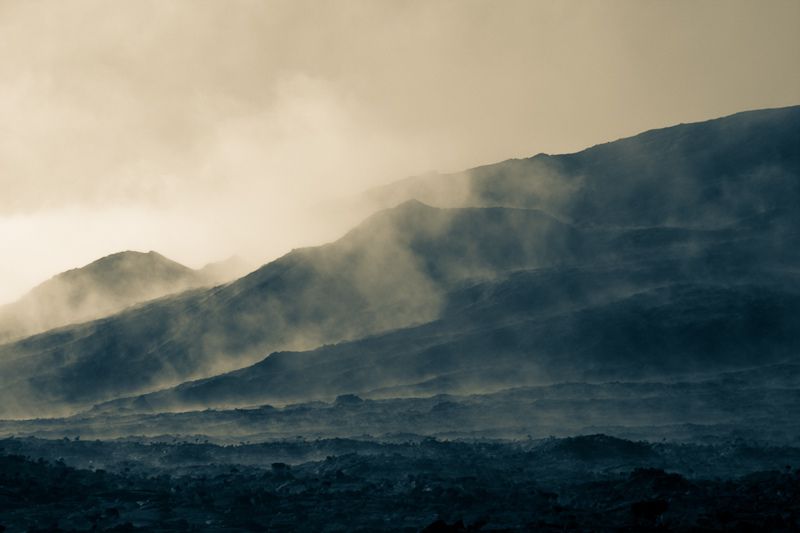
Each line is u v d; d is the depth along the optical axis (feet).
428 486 322.55
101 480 338.95
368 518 270.67
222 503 299.38
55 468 349.82
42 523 262.06
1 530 253.03
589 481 340.80
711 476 363.56
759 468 385.29
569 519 254.47
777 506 266.16
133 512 280.10
